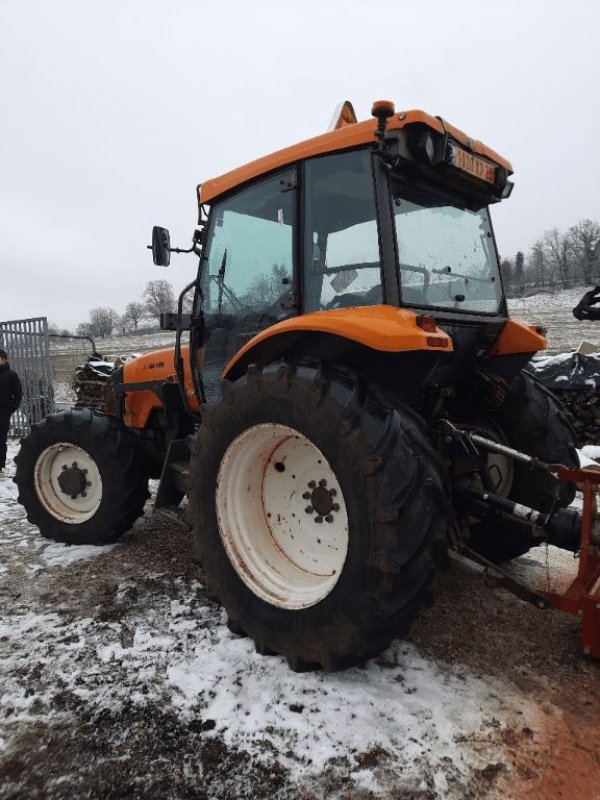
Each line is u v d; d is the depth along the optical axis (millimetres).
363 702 2238
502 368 3270
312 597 2430
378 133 2355
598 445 7645
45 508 4227
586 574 2346
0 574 3592
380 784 1860
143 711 2234
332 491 2631
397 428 2232
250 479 2811
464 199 3061
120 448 3967
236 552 2723
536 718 2154
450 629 2795
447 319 2748
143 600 3182
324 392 2322
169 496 3609
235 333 3316
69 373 19547
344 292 2674
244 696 2301
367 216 2582
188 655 2607
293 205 2865
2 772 1946
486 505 2646
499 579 2430
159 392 4043
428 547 2156
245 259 3227
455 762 1943
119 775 1923
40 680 2439
